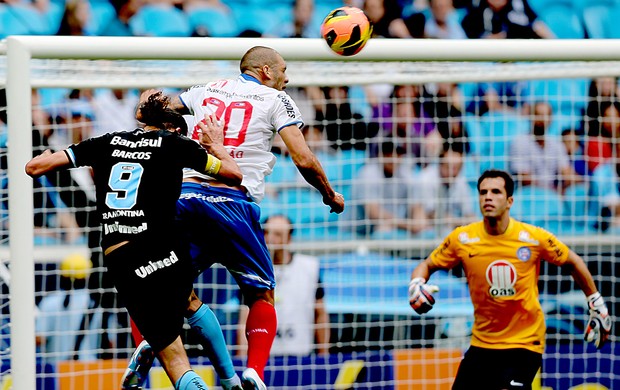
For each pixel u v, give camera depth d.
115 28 39.12
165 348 17.09
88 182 30.39
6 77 21.81
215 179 18.06
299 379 26.78
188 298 17.31
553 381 28.48
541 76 26.56
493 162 35.97
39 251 28.69
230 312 27.95
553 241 24.41
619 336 30.77
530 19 41.34
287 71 25.56
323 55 21.70
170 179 17.06
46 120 32.75
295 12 40.59
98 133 33.06
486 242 24.62
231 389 18.47
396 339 28.81
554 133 37.91
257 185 18.27
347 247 29.84
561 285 30.95
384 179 34.53
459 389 24.94
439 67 26.31
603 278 29.33
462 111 34.25
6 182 30.64
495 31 40.91
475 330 25.02
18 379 21.77
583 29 42.19
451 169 34.72
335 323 29.42
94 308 28.06
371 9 40.34
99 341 28.00
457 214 34.12
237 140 18.03
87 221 27.38
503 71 26.77
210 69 25.12
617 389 28.53
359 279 30.69
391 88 36.56
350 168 35.00
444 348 29.31
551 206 35.44
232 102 18.22
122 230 17.02
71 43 21.59
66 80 24.95
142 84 25.23
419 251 31.59
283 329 28.94
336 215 34.47
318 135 35.53
